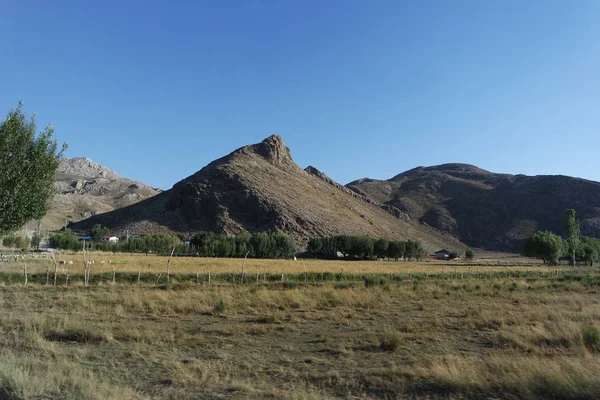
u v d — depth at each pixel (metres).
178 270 42.59
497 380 9.23
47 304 20.66
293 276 40.75
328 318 19.14
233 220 156.50
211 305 21.94
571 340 12.98
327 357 12.32
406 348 13.41
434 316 20.00
